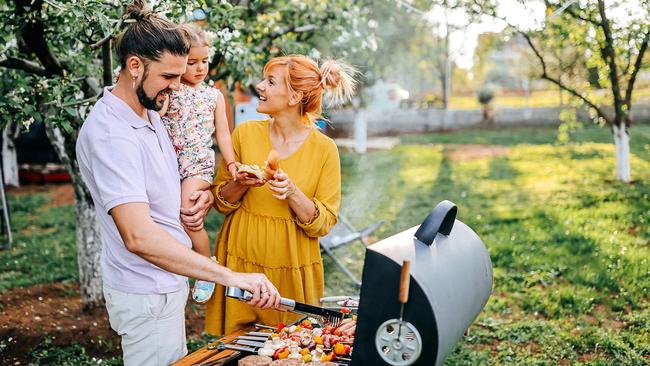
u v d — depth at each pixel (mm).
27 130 3973
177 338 2582
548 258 6352
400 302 2062
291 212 2916
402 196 9844
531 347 4680
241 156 3010
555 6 6621
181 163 2828
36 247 7652
